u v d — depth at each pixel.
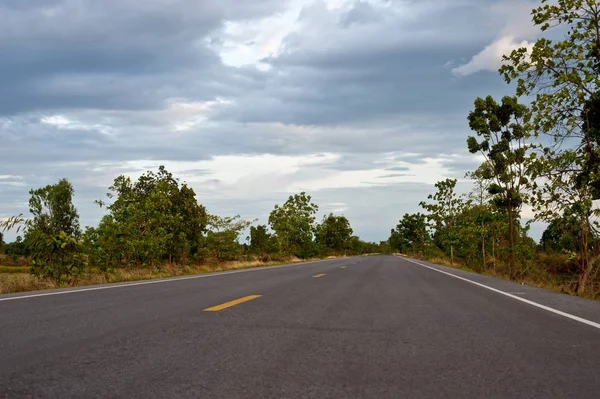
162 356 4.04
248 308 7.31
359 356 4.18
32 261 14.90
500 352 4.41
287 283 12.98
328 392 3.12
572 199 18.28
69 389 3.09
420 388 3.24
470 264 40.88
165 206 30.69
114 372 3.51
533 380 3.47
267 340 4.80
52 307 7.22
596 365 3.93
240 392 3.09
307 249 62.59
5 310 6.86
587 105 16.91
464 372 3.67
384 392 3.14
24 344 4.46
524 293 10.93
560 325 6.10
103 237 27.12
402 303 8.40
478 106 25.69
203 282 13.38
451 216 43.16
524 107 24.59
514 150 25.23
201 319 6.10
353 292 10.43
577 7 16.25
